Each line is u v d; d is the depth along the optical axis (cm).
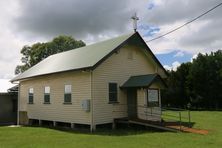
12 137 1736
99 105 2070
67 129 2172
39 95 2677
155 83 2264
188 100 5178
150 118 2248
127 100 2253
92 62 2028
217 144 1388
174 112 3953
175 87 5222
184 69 5244
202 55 5106
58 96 2398
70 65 2247
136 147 1321
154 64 2505
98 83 2083
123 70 2270
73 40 5688
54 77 2469
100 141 1509
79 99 2148
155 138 1588
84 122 2083
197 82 5016
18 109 3033
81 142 1481
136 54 2400
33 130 2100
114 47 2150
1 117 3138
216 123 2397
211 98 4978
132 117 2208
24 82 2962
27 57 5862
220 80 4928
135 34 2300
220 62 4994
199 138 1580
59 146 1370
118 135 1755
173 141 1481
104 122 2084
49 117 2500
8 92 3180
